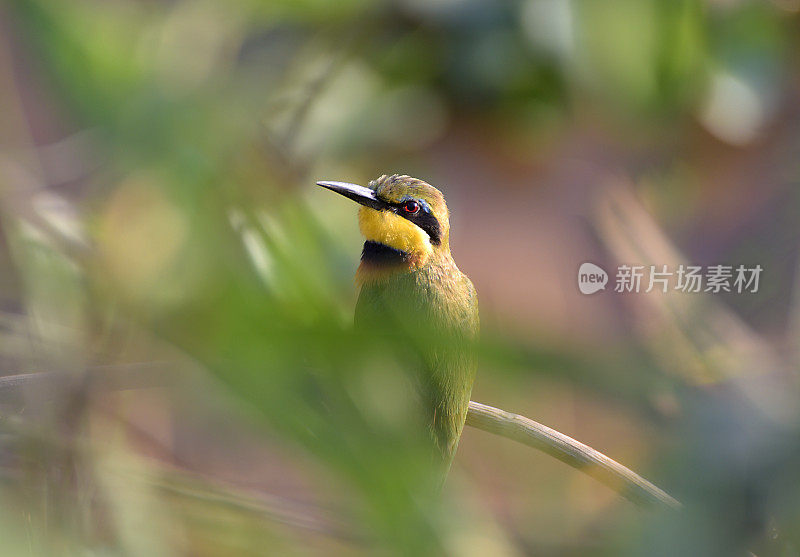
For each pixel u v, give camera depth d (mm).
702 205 7074
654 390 1687
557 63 6031
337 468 1680
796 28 6656
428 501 1766
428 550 1736
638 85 6070
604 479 2215
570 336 1599
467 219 7270
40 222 2465
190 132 2219
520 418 3127
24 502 2051
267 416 1637
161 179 2145
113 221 2240
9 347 2160
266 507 2072
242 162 2244
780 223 5633
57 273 2215
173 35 4398
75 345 2066
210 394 1846
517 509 2080
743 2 6391
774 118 6789
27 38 2543
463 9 6223
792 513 1665
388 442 1714
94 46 2510
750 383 1841
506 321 1581
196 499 2137
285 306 1684
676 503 1730
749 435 1734
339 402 1657
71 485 2080
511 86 6371
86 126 2385
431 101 6648
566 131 7109
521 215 7285
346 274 2258
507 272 6824
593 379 1584
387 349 1758
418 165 7047
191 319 1663
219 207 2012
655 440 1735
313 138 5598
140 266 1997
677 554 1692
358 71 6395
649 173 7184
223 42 5160
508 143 7137
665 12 5895
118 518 2102
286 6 6141
